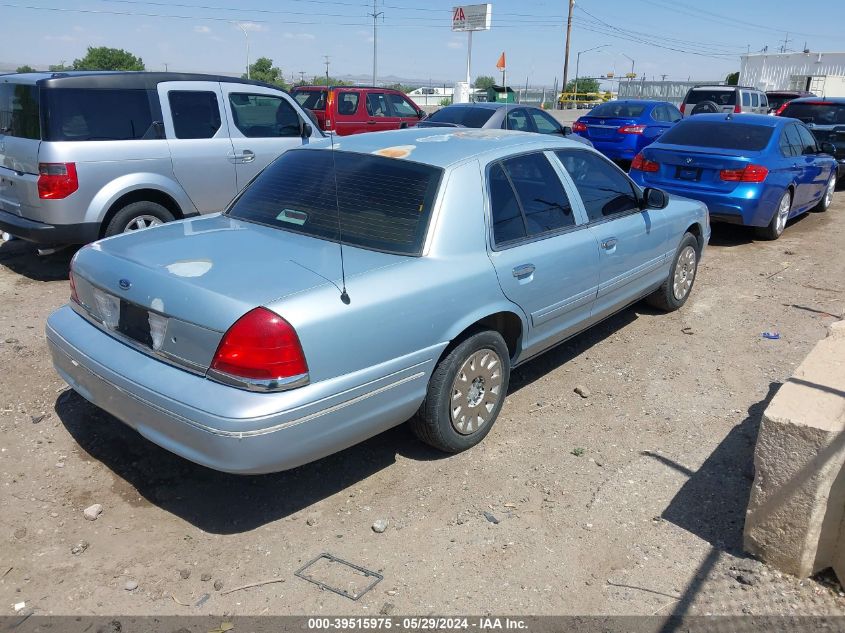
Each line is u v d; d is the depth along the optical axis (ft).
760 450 10.00
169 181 23.54
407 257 11.83
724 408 15.53
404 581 10.06
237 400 9.69
